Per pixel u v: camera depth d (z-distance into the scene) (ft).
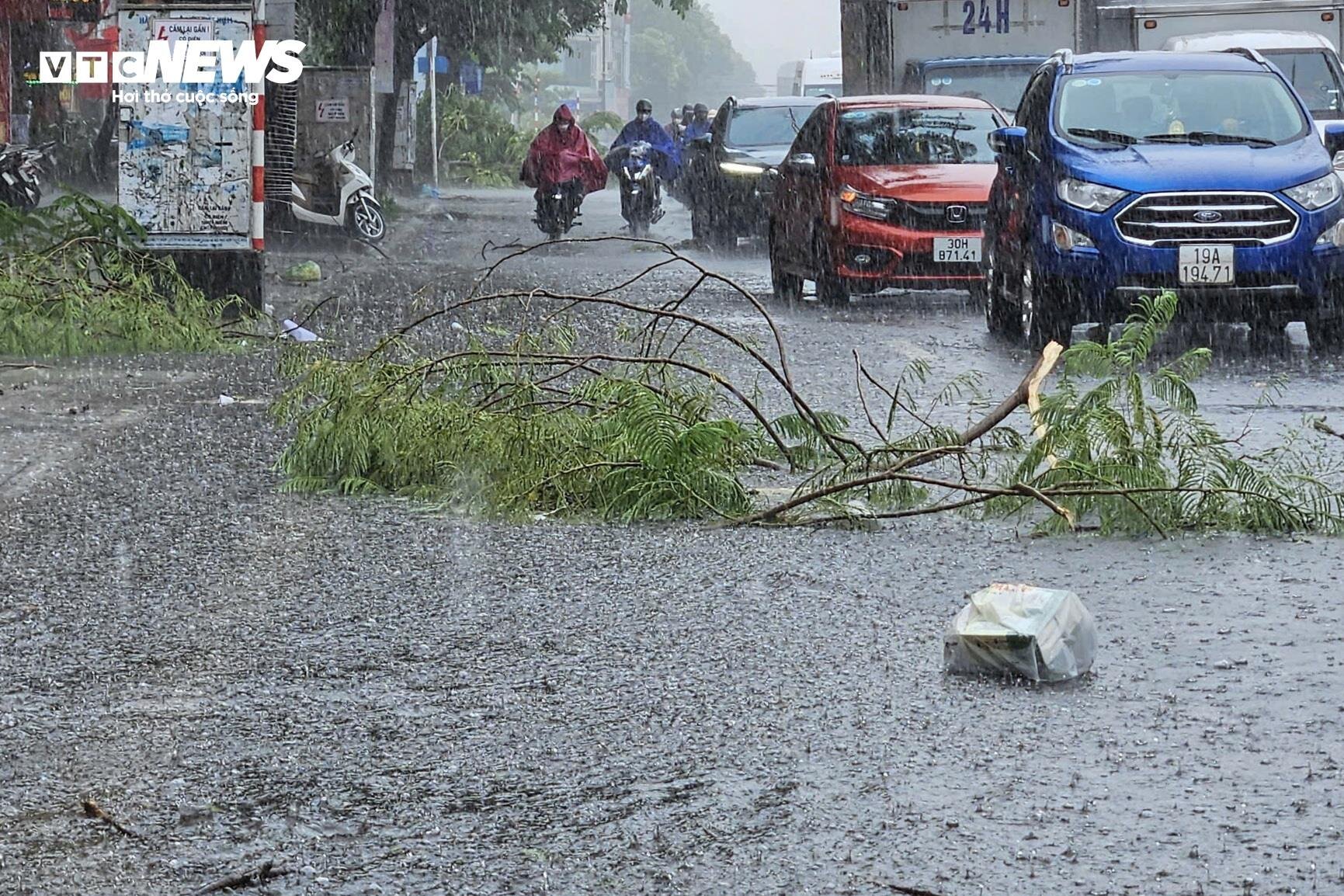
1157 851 15.20
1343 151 55.21
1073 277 49.42
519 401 33.17
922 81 92.89
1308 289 48.98
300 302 64.54
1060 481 29.32
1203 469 29.25
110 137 121.90
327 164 90.68
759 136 96.27
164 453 34.86
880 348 52.31
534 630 22.44
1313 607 23.25
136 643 21.94
